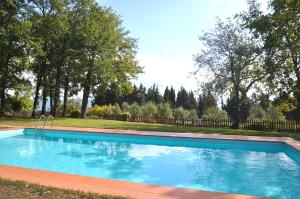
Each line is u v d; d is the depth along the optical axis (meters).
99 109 38.38
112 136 17.80
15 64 31.59
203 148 15.63
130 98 69.25
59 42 32.34
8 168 8.16
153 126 23.44
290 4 22.67
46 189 6.22
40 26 30.58
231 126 27.03
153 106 38.06
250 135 18.00
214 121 28.00
